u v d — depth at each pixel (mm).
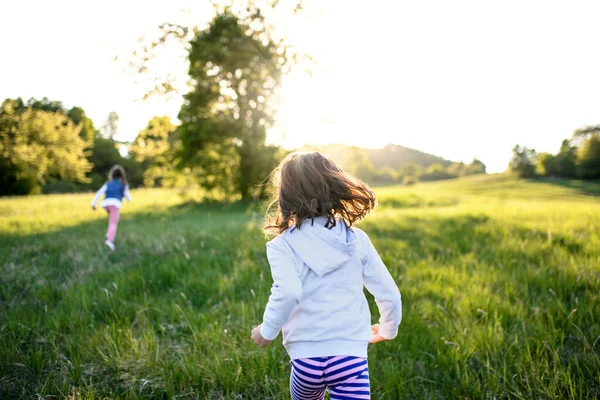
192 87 19984
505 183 58500
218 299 4312
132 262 5797
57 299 4375
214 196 21328
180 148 20906
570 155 72000
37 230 9094
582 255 5695
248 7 19500
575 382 2590
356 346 1782
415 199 19641
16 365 2951
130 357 2967
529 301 3990
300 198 1875
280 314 1742
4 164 44875
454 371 2891
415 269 5176
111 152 67688
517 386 2633
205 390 2719
